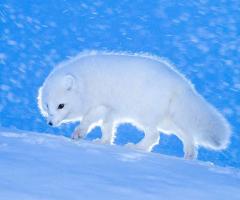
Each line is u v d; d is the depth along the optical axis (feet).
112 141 36.45
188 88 36.14
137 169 21.11
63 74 36.50
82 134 36.14
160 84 35.17
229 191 18.80
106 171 19.57
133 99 35.17
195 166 24.73
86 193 15.15
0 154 20.31
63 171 18.22
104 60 36.42
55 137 29.35
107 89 35.68
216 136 35.88
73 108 36.17
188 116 35.53
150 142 35.27
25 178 16.16
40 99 37.19
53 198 13.89
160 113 35.17
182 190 17.72
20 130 31.76
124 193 15.92
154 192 16.72
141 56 37.37
